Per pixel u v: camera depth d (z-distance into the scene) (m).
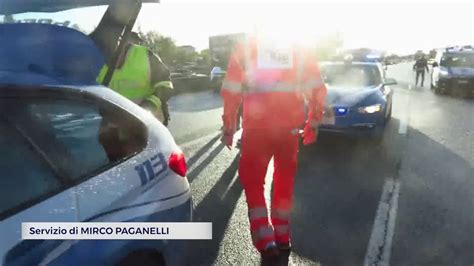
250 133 3.81
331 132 7.98
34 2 3.16
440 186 5.86
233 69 3.74
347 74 9.67
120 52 3.68
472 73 18.61
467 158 7.41
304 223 4.62
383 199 5.35
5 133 2.02
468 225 4.54
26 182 2.00
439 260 3.82
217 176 6.38
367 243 4.15
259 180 3.90
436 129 10.20
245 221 4.70
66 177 2.14
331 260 3.82
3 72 2.26
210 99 18.75
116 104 2.58
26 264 1.89
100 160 2.34
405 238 4.25
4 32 2.47
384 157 7.51
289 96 3.78
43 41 2.54
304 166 6.95
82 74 2.70
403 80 30.72
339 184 5.99
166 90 4.57
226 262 3.77
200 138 9.27
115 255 2.22
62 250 2.01
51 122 2.21
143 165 2.52
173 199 2.63
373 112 7.96
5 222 1.87
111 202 2.24
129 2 3.48
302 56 3.79
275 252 3.76
